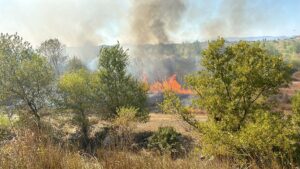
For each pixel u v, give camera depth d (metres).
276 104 23.27
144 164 3.84
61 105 35.53
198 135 24.20
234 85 22.69
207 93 23.64
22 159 3.60
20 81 34.28
